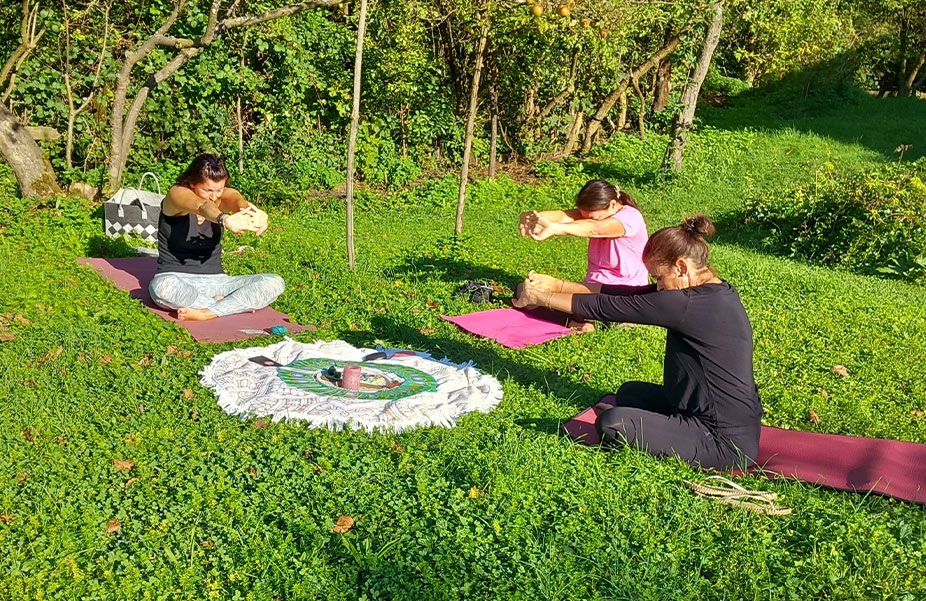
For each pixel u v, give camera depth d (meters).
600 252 6.80
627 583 3.25
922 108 24.16
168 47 11.99
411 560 3.36
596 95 17.38
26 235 8.67
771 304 8.15
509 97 15.72
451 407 4.86
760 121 21.61
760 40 23.03
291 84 13.07
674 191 14.85
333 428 4.52
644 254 4.41
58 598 3.04
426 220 11.73
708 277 4.38
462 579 3.26
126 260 8.17
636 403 4.77
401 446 4.37
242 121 13.22
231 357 5.46
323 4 9.60
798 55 23.19
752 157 17.19
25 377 4.97
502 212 12.91
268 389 4.93
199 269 6.73
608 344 6.38
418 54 13.84
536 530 3.63
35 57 11.11
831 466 4.32
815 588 3.29
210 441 4.25
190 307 6.40
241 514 3.61
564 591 3.21
